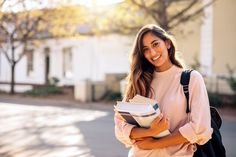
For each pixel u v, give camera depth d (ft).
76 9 60.18
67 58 100.42
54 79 95.20
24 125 43.88
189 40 72.84
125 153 28.96
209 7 69.51
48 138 35.50
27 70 110.22
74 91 82.23
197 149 9.23
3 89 104.94
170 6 64.64
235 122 46.96
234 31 68.49
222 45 69.62
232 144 32.55
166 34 9.77
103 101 70.59
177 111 9.25
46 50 104.27
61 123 45.32
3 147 31.27
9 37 74.38
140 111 8.73
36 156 27.94
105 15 59.93
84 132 38.78
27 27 69.56
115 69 88.43
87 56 94.89
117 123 9.85
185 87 9.25
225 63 69.36
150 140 9.14
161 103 9.50
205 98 9.15
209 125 8.96
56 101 73.36
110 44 88.89
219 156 9.49
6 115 53.57
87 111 58.80
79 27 88.28
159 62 9.54
